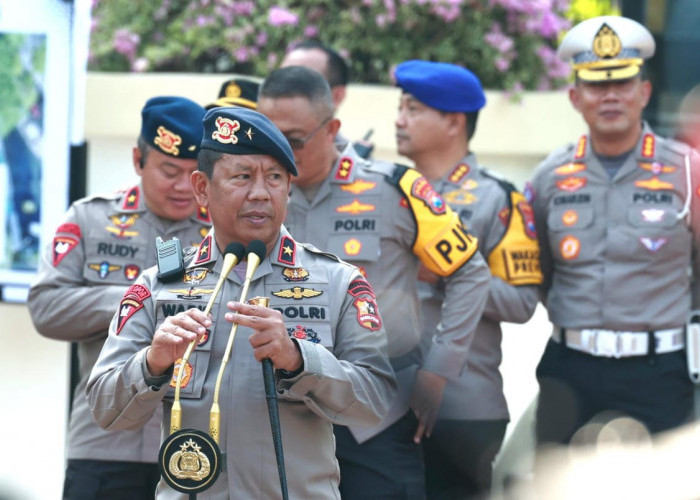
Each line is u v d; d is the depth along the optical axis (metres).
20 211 18.12
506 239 15.64
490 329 15.79
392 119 19.59
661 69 19.56
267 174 9.84
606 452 16.12
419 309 14.34
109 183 19.58
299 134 13.51
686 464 15.91
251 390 9.68
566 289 16.38
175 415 9.20
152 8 20.50
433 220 13.91
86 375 13.79
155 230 13.79
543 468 16.62
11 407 19.06
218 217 9.88
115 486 13.66
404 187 13.95
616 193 16.19
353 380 9.71
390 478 13.73
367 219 13.85
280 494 9.64
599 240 16.12
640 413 15.93
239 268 10.02
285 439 9.69
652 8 19.69
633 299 15.91
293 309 9.92
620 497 16.08
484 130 19.94
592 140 16.47
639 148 16.25
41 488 18.91
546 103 20.02
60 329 13.54
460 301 14.04
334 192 13.99
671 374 15.91
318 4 20.12
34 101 18.06
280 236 10.16
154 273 10.25
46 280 13.68
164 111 13.39
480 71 20.25
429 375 14.04
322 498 9.81
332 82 17.30
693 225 16.06
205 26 20.27
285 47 20.12
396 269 13.95
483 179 16.08
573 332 16.25
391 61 20.11
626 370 15.95
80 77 18.12
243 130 9.78
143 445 13.64
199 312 9.28
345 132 19.58
